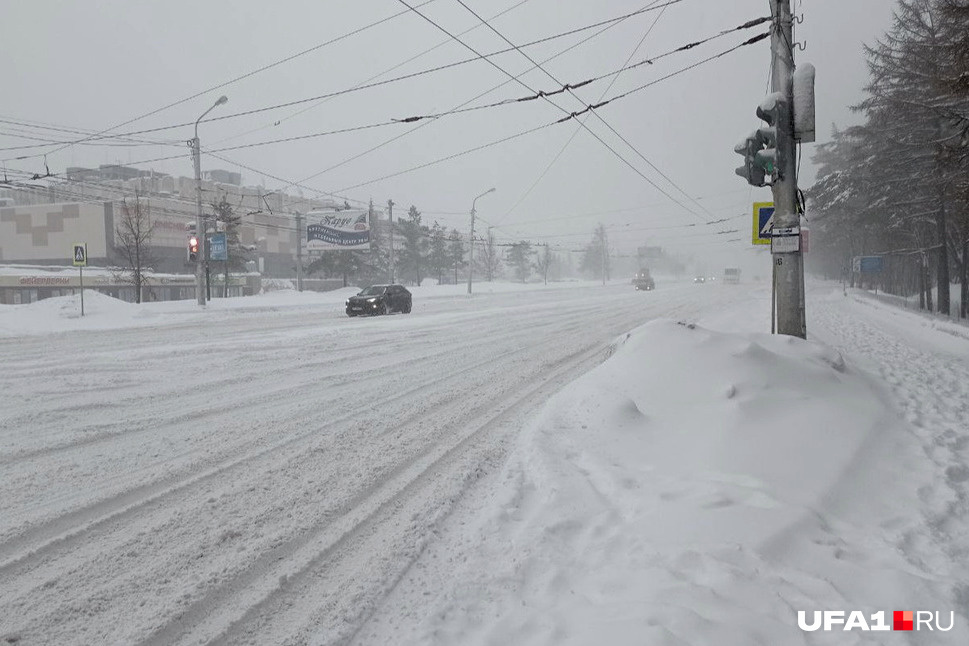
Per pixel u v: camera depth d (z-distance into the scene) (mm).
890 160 31703
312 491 4770
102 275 50719
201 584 3355
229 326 19703
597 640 2646
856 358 11797
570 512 4207
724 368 7332
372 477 5094
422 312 27047
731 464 5090
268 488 4824
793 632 2766
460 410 7598
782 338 9406
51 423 6699
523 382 9516
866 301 34250
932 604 3066
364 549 3779
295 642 2850
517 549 3691
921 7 25562
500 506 4367
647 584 3186
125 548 3770
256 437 6270
